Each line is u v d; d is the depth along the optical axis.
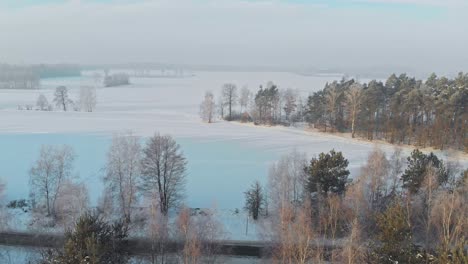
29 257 49.06
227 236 58.62
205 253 43.53
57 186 63.31
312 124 143.88
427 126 110.19
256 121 152.00
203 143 113.06
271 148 107.69
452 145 102.75
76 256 34.81
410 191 55.34
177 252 42.78
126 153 63.56
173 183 65.06
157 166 62.78
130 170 61.75
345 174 58.03
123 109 197.38
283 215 43.69
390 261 38.16
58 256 36.44
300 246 39.56
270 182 63.88
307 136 125.12
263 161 95.06
